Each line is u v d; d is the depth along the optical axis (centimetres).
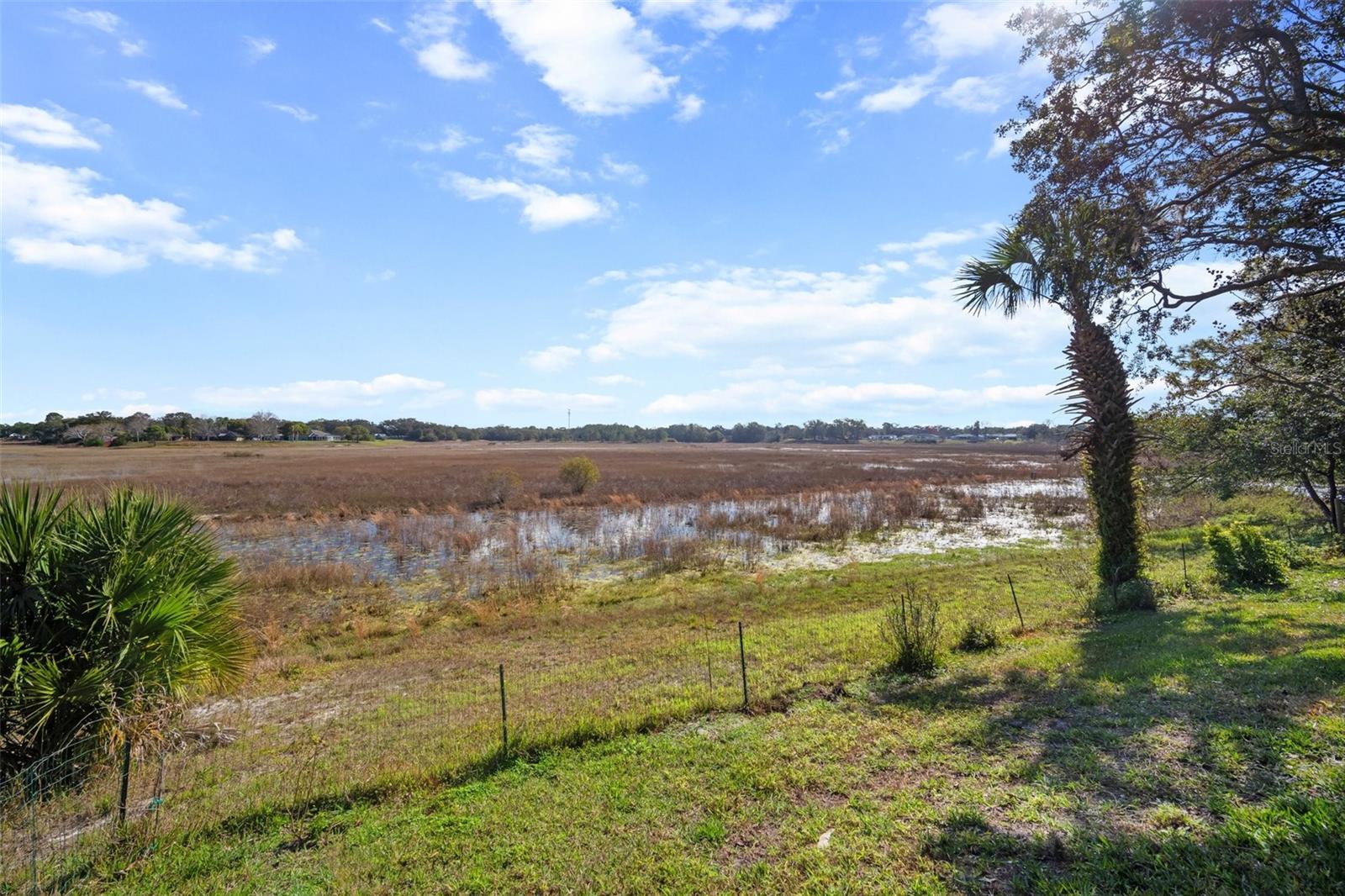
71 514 669
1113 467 1177
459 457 6944
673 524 2516
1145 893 327
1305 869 322
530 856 425
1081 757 485
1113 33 620
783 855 404
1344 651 630
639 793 498
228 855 452
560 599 1410
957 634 936
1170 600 1079
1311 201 733
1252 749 459
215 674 736
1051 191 757
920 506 2769
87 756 595
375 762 605
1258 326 1059
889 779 490
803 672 809
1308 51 623
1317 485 1695
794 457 7100
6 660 581
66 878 433
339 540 2194
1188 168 722
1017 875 357
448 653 1033
